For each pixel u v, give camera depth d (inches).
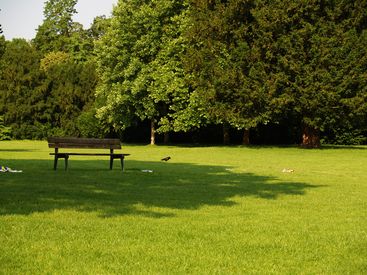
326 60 1339.8
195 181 641.0
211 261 258.2
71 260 253.6
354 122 1488.7
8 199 438.3
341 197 517.3
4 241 287.3
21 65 2423.7
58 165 855.7
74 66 2433.6
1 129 2378.2
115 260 255.9
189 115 1592.0
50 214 373.1
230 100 1476.4
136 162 987.3
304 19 1402.6
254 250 283.0
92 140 759.1
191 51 1501.0
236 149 1496.1
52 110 2426.2
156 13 1678.2
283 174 775.7
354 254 279.4
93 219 358.6
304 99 1352.1
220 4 1478.8
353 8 1393.9
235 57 1437.0
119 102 1697.8
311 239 313.1
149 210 404.8
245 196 510.6
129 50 1738.4
